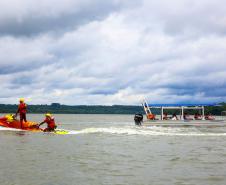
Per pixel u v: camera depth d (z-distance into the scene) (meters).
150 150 19.39
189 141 24.89
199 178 11.85
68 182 11.21
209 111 47.03
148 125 44.62
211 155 17.44
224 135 30.30
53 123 32.81
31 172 12.66
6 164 14.23
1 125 33.59
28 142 23.27
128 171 13.02
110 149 19.80
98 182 11.24
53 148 20.03
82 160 15.53
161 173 12.67
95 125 52.69
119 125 52.69
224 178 11.87
